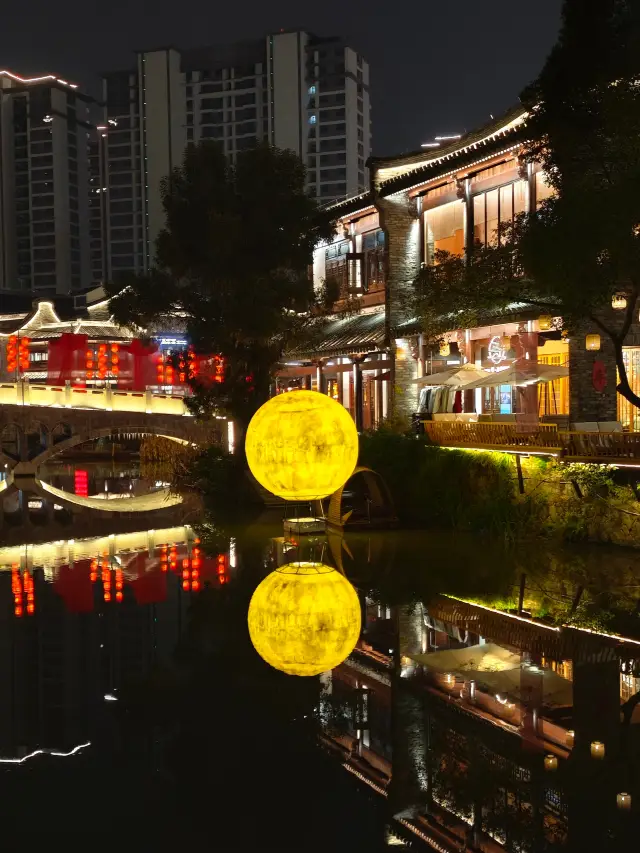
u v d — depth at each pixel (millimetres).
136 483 37531
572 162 16391
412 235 31266
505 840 6141
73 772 7711
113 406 38969
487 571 15516
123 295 28484
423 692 9156
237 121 110125
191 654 10844
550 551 17500
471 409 28422
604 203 14133
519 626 11672
